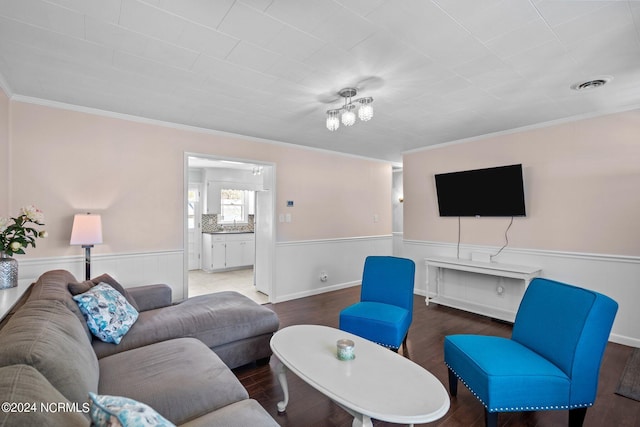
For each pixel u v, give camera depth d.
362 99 2.57
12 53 2.04
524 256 3.70
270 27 1.75
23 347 1.04
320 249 4.99
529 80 2.42
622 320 3.01
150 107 3.06
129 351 1.86
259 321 2.55
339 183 5.25
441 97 2.76
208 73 2.32
